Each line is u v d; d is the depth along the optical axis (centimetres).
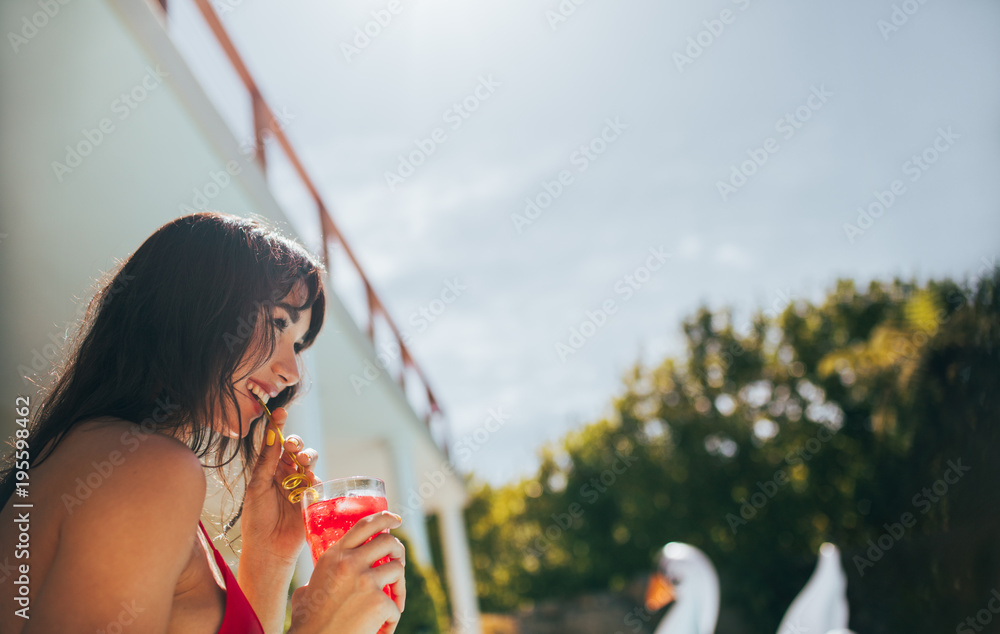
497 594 2330
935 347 1189
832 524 1867
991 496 1136
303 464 149
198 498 101
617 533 2178
